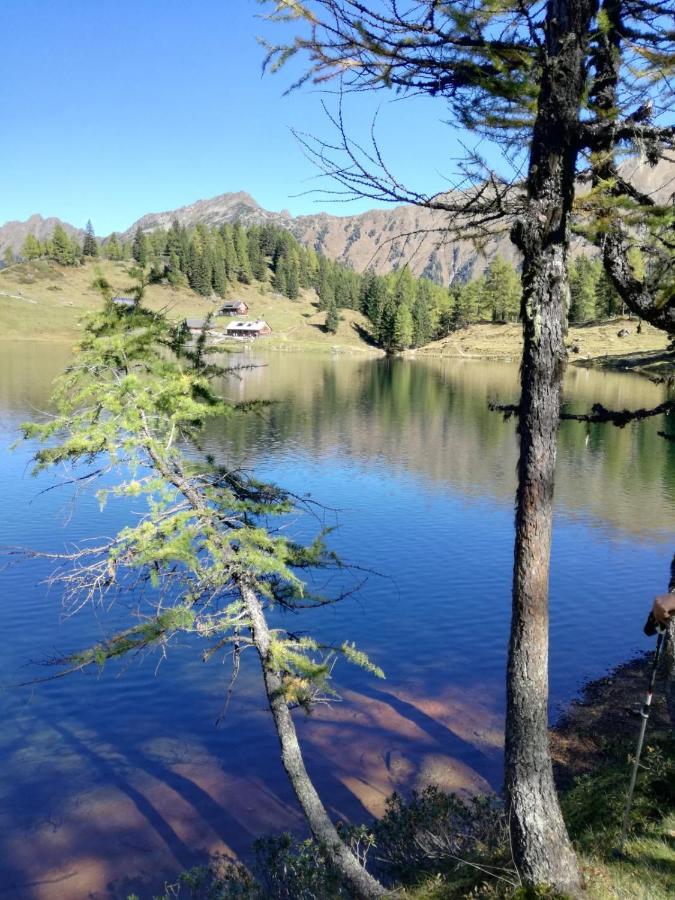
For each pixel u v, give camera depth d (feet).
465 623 64.59
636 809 26.09
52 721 47.57
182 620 26.91
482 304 485.56
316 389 264.93
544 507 18.98
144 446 29.30
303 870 28.17
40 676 52.75
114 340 29.48
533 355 18.43
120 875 33.55
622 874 20.04
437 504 106.52
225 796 40.01
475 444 159.74
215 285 634.43
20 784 40.78
